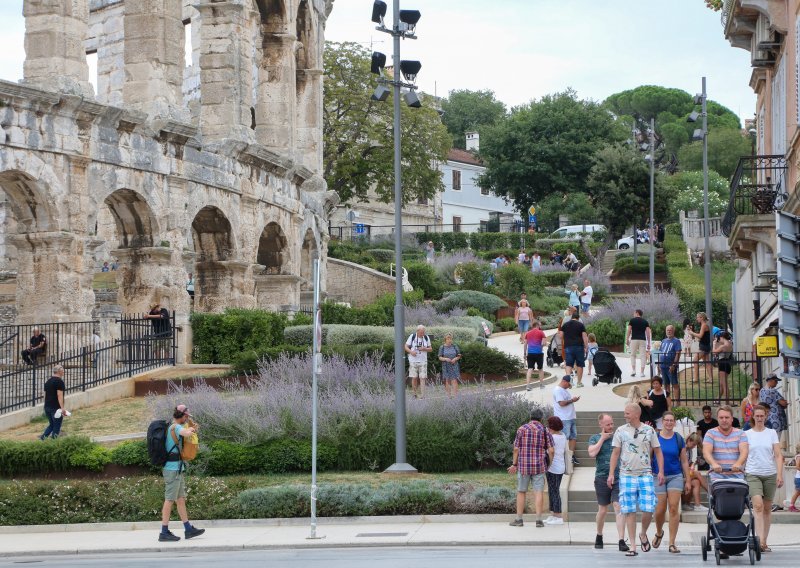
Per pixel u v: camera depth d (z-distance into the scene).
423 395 35.12
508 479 28.86
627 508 21.05
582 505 26.47
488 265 70.38
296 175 53.53
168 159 43.34
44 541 24.94
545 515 26.20
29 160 37.56
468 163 109.50
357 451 30.66
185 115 44.19
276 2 53.06
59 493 27.80
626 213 80.06
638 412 21.19
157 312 41.31
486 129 104.06
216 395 33.03
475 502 26.52
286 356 39.56
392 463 30.69
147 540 24.64
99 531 26.72
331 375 35.84
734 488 19.67
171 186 43.50
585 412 33.00
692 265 74.12
